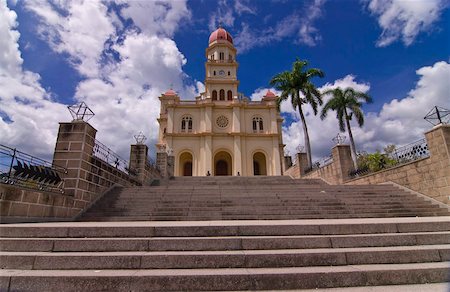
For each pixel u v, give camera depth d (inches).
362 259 166.7
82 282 140.0
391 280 148.6
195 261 161.0
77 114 368.5
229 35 1812.3
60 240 179.3
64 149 351.3
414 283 149.5
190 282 141.4
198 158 1370.6
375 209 361.4
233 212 345.7
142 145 626.8
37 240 179.5
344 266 161.3
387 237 189.3
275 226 203.3
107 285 139.6
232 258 162.1
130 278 140.6
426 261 170.2
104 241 179.5
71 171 343.0
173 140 1387.8
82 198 350.9
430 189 393.4
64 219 312.3
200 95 1707.7
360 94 1010.7
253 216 335.0
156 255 161.8
